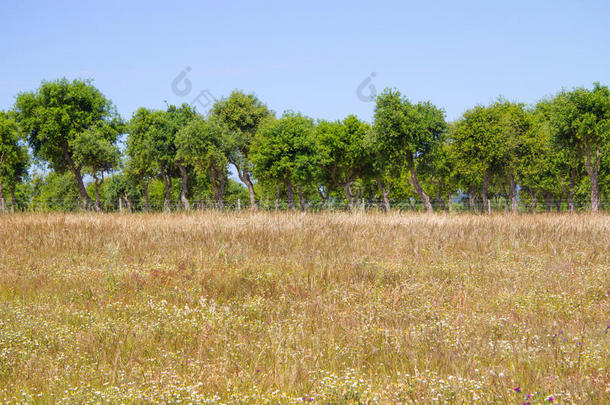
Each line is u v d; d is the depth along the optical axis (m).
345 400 3.88
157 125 53.97
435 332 5.78
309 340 5.79
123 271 9.88
